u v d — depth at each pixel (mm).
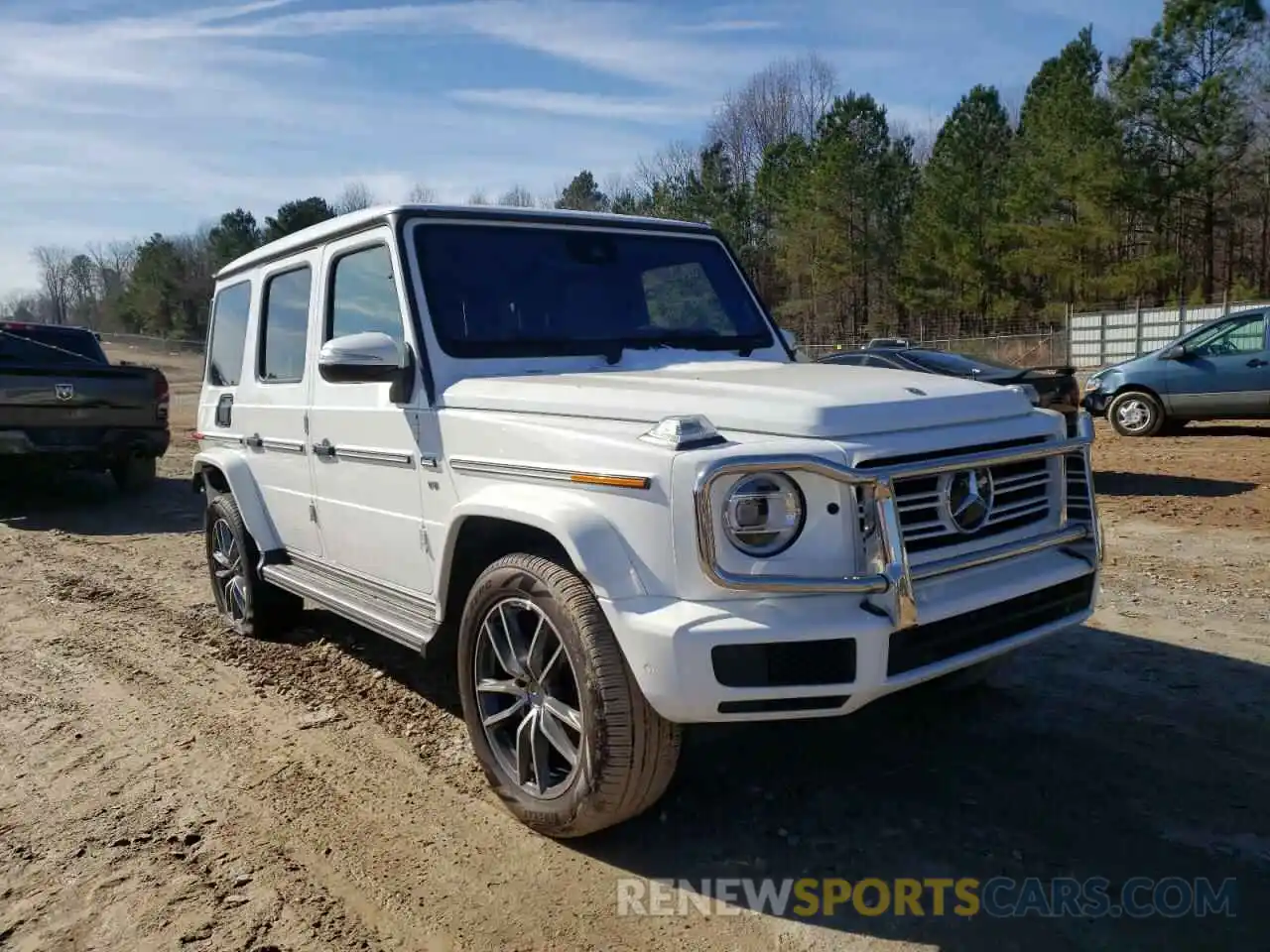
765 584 2820
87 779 4020
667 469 2912
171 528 9766
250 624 5695
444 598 3779
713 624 2820
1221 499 9219
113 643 5848
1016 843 3314
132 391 10781
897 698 4492
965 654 3107
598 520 3102
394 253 4098
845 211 44531
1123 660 4953
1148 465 11305
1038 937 2838
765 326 4852
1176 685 4613
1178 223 37250
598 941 2881
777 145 50344
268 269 5336
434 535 3934
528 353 4102
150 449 11039
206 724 4535
